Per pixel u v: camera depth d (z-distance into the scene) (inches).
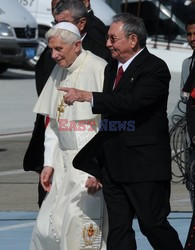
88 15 930.1
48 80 873.5
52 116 860.0
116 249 797.2
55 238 852.6
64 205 847.7
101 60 848.9
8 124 1843.0
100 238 838.5
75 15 885.8
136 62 788.0
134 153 784.3
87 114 836.0
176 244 806.5
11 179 1362.0
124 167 786.8
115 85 805.9
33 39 2532.0
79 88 840.3
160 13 3152.1
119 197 799.7
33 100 2170.3
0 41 2445.9
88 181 817.5
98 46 923.4
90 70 839.1
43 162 911.0
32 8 2768.2
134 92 775.1
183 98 895.7
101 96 769.6
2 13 2468.0
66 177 847.1
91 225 832.3
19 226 1107.3
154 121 786.8
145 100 772.0
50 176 866.8
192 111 809.5
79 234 831.7
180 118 910.4
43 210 864.9
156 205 789.9
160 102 789.2
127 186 789.2
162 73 784.3
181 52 3019.2
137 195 787.4
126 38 786.8
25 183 1334.9
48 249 864.3
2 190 1290.6
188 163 836.6
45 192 932.0
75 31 834.2
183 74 950.4
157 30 3132.4
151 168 782.5
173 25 3120.1
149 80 776.3
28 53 2522.1
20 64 2618.1
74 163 800.3
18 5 2551.7
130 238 800.9
